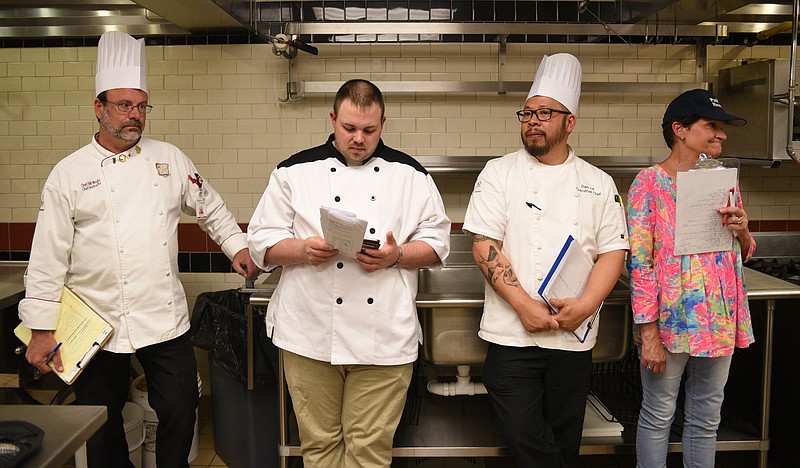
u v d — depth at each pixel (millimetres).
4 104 3322
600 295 2117
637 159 3164
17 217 3383
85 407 1356
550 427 2258
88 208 2166
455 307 2395
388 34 3160
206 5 2678
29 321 2119
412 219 2113
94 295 2207
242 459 2785
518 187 2160
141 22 3154
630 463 2941
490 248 2148
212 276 3408
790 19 3111
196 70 3277
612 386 3084
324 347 2072
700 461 2328
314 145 3299
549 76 2127
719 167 2105
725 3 2627
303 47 2996
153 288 2232
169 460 2381
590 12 2865
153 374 2318
